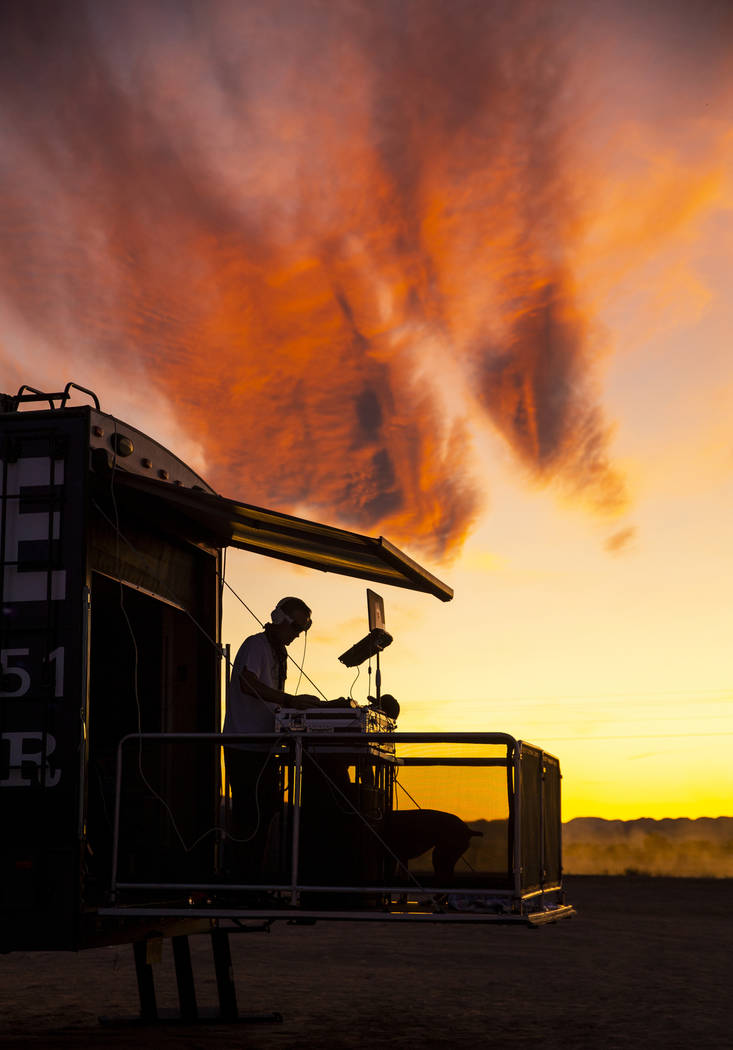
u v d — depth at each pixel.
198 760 8.35
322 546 7.05
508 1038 8.59
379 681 7.21
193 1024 9.09
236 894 6.39
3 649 6.08
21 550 6.16
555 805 7.42
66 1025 9.07
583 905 32.44
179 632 8.38
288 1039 8.32
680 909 30.58
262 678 7.18
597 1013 10.18
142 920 7.09
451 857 6.25
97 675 8.05
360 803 6.30
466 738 6.36
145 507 7.40
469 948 17.39
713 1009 10.55
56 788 5.93
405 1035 8.66
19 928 5.87
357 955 15.90
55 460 6.25
